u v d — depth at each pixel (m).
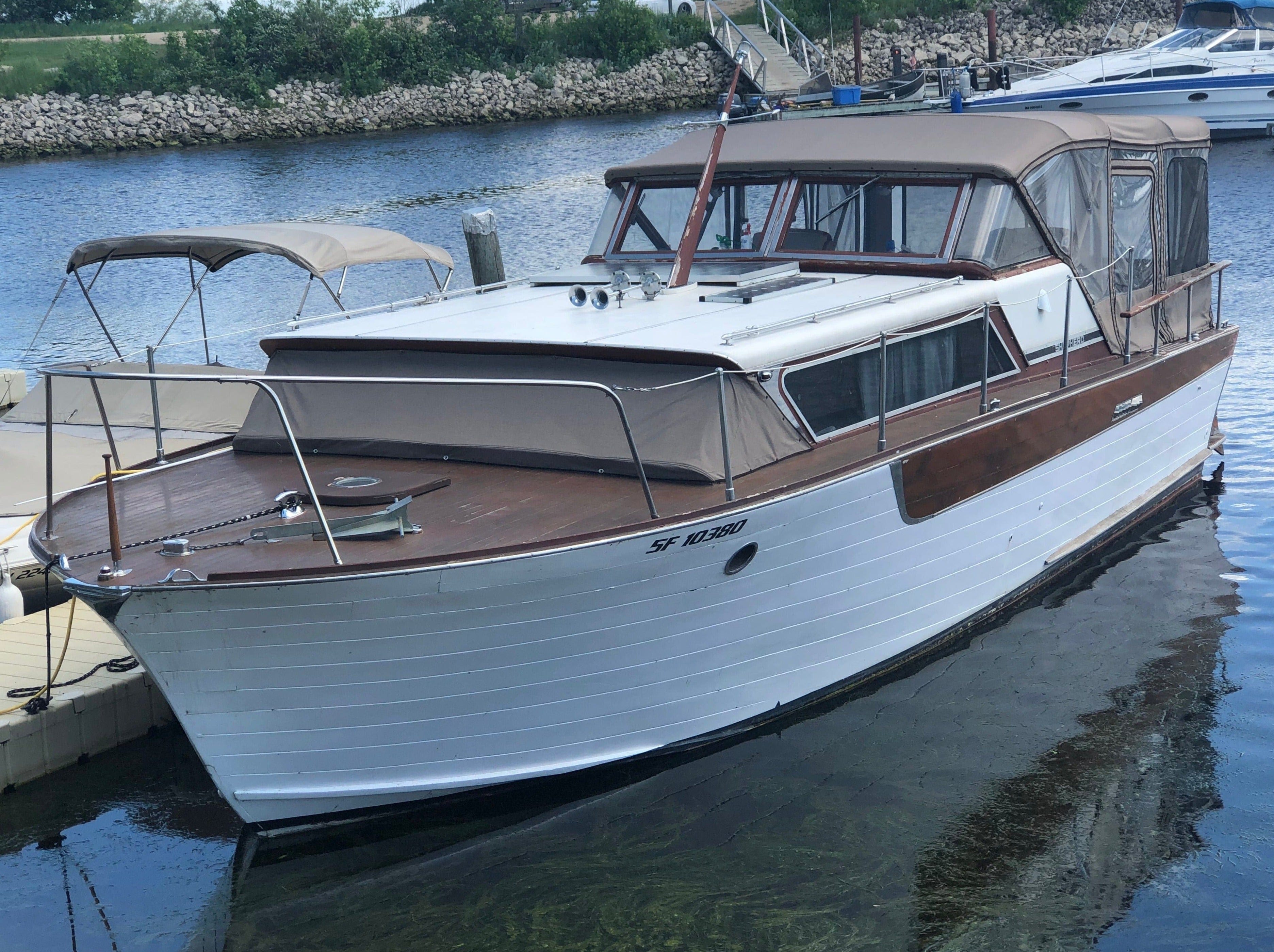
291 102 46.50
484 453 6.70
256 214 27.80
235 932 5.61
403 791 6.03
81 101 45.62
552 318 7.36
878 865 5.86
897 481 6.80
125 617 5.45
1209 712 7.13
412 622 5.56
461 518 6.00
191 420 10.59
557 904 5.66
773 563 6.37
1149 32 47.12
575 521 5.90
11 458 9.53
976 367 7.77
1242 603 8.49
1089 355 8.74
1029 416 7.72
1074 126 8.59
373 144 41.91
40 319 19.22
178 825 6.50
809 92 35.03
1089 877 5.75
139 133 44.72
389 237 11.68
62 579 5.65
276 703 5.67
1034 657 7.79
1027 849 5.96
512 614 5.70
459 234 23.64
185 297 20.27
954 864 5.86
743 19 50.88
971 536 7.62
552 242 21.95
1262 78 29.97
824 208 8.30
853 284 7.78
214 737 5.74
